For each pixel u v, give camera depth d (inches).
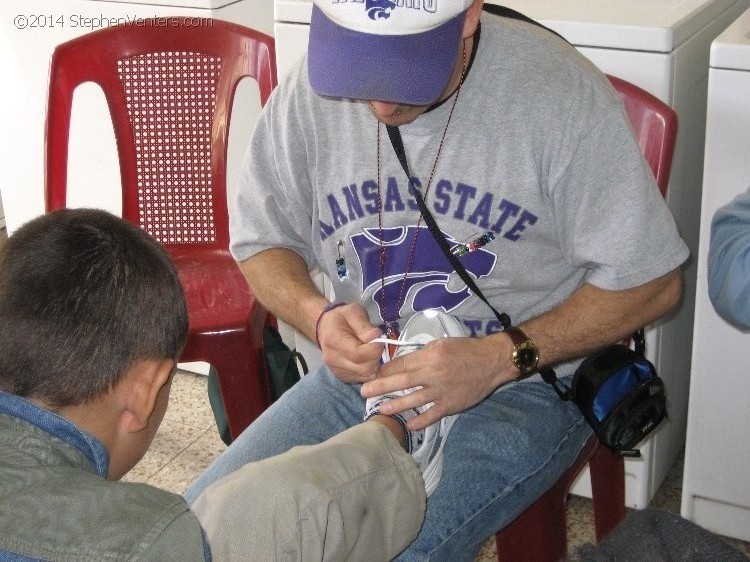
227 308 78.3
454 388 53.8
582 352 57.5
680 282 58.6
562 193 55.8
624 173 54.4
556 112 54.3
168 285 37.6
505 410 59.7
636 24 68.1
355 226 61.2
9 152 107.5
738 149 67.0
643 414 57.9
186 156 85.6
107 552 31.1
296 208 65.2
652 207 54.8
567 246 57.5
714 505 79.8
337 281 64.5
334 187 61.6
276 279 65.1
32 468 32.8
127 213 86.7
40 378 34.6
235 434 78.4
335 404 62.1
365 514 40.5
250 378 77.0
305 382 65.2
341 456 40.9
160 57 83.6
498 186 56.4
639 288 55.6
